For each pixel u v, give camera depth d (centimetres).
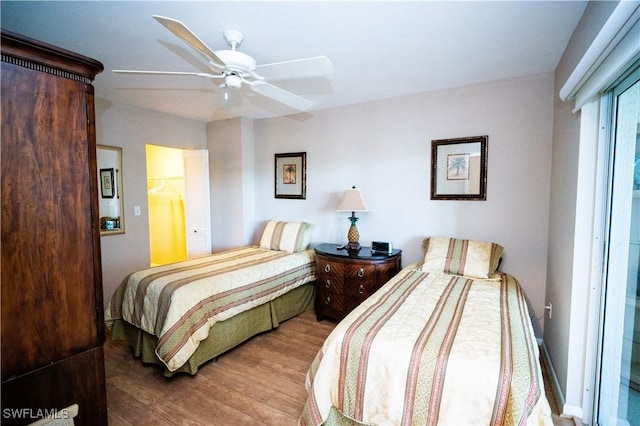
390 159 330
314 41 203
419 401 133
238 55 177
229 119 423
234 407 195
